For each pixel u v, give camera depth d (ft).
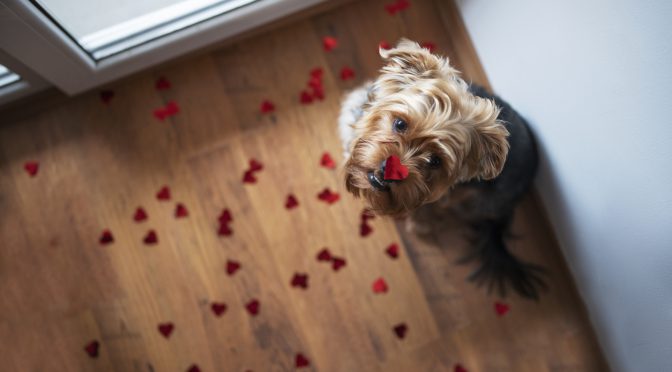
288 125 6.23
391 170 3.99
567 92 4.61
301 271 6.00
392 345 5.91
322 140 6.22
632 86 3.78
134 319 5.86
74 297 5.86
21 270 5.86
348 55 6.42
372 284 6.01
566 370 5.95
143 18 5.61
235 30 6.00
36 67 5.19
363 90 5.72
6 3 4.34
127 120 6.19
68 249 5.92
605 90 4.09
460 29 6.33
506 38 5.40
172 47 5.85
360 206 6.12
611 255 4.88
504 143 4.20
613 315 5.28
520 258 6.19
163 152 6.15
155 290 5.90
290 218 6.07
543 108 5.12
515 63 5.41
